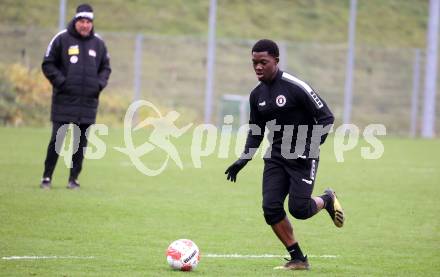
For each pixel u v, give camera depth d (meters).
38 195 37.50
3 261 23.97
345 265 24.91
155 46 99.44
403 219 34.75
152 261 24.48
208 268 23.72
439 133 97.38
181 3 119.25
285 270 23.67
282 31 116.94
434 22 88.38
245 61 100.31
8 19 106.44
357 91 99.12
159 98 90.38
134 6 115.69
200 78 96.12
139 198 38.50
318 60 102.06
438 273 23.92
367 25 122.56
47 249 26.06
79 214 33.25
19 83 81.06
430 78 89.25
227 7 120.88
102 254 25.52
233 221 33.12
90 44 38.94
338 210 24.86
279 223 23.69
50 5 111.69
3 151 56.75
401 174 52.88
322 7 125.75
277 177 23.64
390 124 96.38
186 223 32.28
